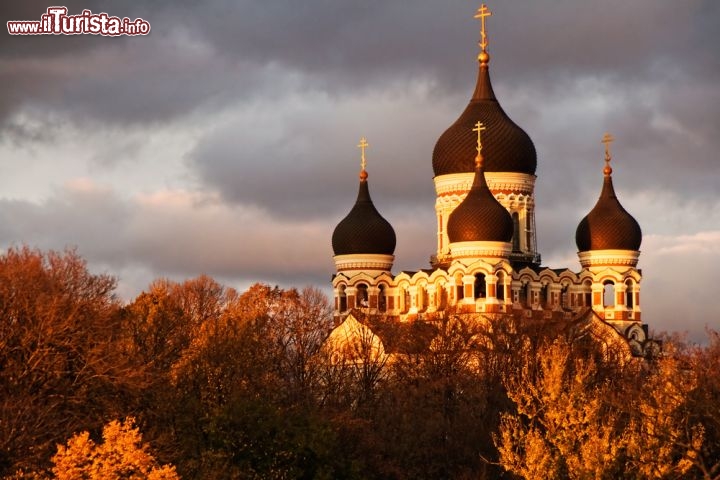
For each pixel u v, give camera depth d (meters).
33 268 157.38
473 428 192.00
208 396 167.88
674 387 156.50
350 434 171.88
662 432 152.50
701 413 158.25
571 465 154.38
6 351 148.75
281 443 156.25
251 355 178.75
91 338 155.00
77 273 168.12
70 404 150.38
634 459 152.12
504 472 185.38
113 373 152.62
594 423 155.00
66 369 153.12
